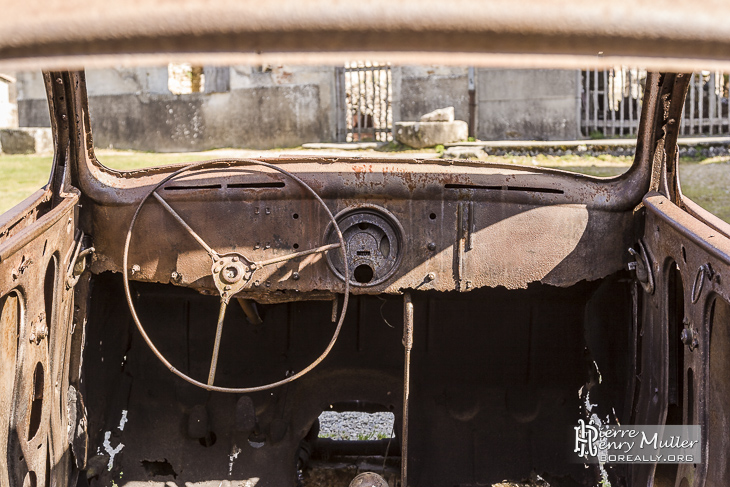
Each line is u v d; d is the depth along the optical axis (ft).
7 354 5.93
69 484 7.89
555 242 7.97
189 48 2.65
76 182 8.02
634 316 8.28
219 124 53.42
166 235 7.94
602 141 38.73
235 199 7.88
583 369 9.73
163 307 9.96
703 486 6.09
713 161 35.91
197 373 9.93
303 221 7.87
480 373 9.91
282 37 2.60
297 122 51.24
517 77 44.98
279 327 10.04
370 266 7.82
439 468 9.56
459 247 7.88
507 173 8.07
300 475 9.69
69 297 7.62
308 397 9.90
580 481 9.25
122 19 2.56
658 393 7.34
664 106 7.73
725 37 2.61
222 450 9.53
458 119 46.57
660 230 7.38
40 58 2.67
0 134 51.85
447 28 2.55
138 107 55.72
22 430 6.16
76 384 7.98
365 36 2.59
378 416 13.57
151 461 9.42
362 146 43.37
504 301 9.75
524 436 9.62
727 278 5.51
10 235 6.22
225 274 7.50
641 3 2.61
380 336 10.04
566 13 2.55
